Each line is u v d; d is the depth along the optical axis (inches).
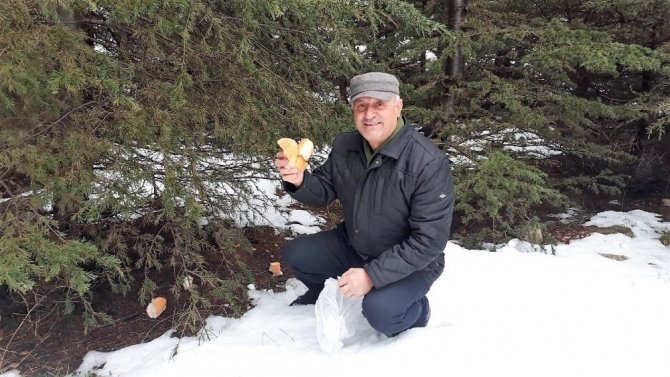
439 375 92.7
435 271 109.3
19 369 110.3
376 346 104.0
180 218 117.5
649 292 129.6
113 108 103.7
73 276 92.4
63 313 129.6
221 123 121.6
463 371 92.9
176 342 116.3
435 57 219.5
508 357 95.7
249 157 140.7
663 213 223.6
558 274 142.0
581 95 251.8
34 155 93.6
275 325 119.0
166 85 110.6
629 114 195.9
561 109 201.3
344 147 106.9
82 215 121.3
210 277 122.0
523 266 147.6
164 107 110.0
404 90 192.4
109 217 133.6
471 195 181.8
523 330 106.0
